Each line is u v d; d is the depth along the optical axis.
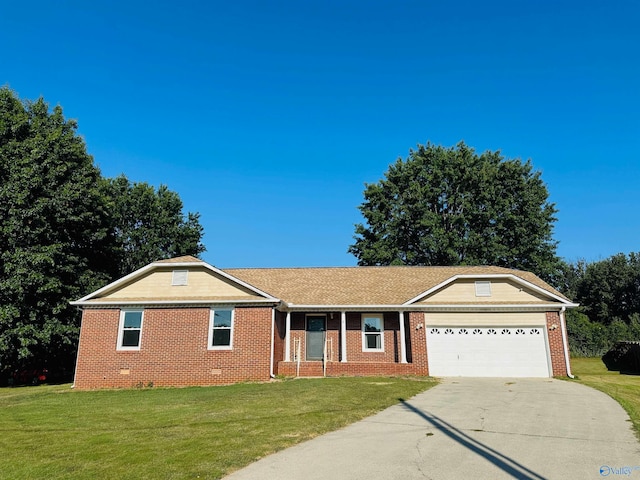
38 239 23.36
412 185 41.91
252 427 9.34
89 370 19.72
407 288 24.19
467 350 21.20
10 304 21.72
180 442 8.20
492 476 6.32
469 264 39.28
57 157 25.03
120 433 9.16
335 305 22.20
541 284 24.67
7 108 25.56
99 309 20.34
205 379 19.25
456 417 10.52
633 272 55.88
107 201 31.08
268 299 19.80
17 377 24.25
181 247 44.84
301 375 20.69
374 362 21.48
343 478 6.25
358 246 44.44
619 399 13.47
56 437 9.02
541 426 9.59
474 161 43.03
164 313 20.09
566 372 20.50
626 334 37.44
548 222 41.62
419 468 6.66
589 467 6.77
